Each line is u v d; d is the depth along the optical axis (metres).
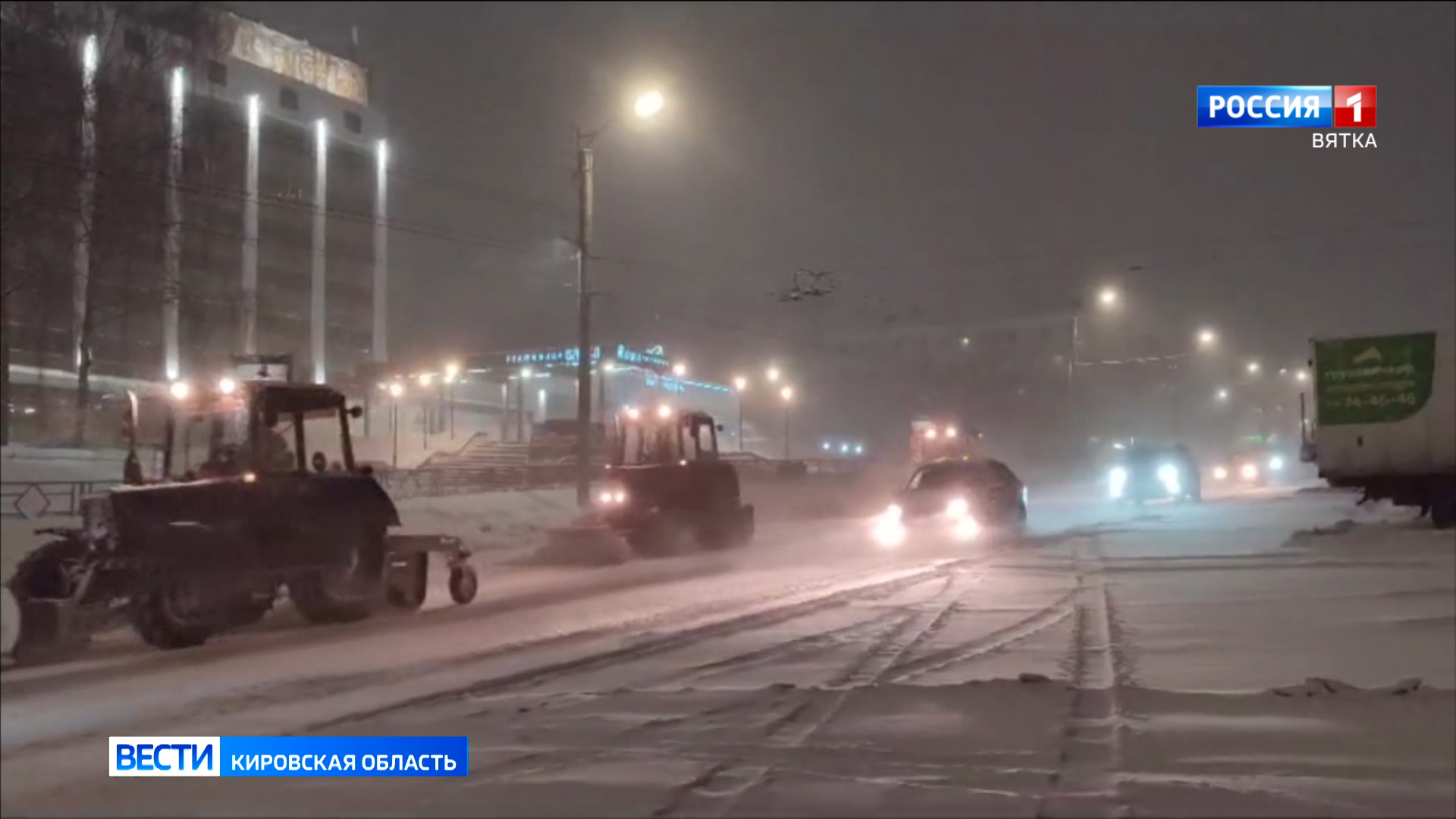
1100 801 6.76
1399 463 28.11
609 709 9.39
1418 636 12.03
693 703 9.52
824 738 8.31
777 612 15.24
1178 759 7.61
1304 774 7.26
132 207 39.47
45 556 13.01
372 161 81.44
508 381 69.31
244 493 14.23
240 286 66.69
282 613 16.17
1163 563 20.31
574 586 19.31
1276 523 30.36
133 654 13.14
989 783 7.18
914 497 29.42
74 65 36.19
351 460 15.97
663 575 20.83
